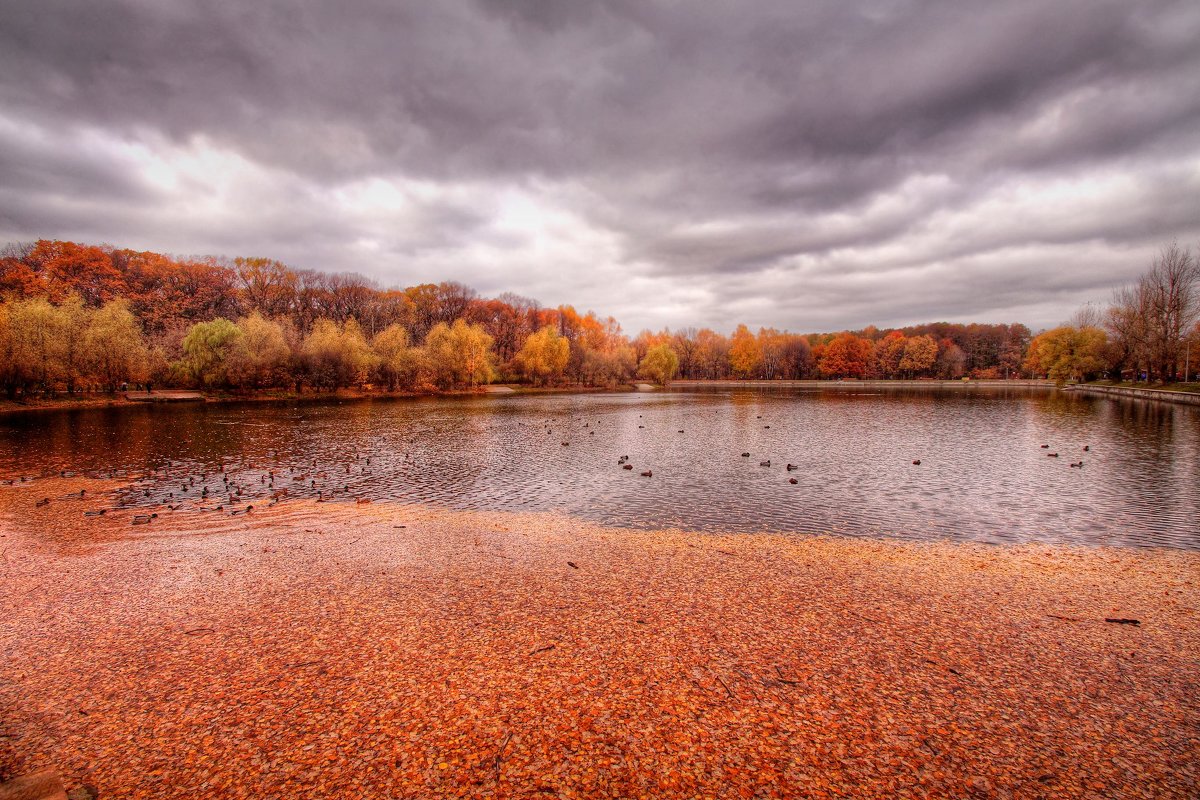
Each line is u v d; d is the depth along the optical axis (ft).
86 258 301.22
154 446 108.58
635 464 91.20
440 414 182.19
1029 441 116.37
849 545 49.44
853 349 552.82
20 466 87.56
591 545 48.98
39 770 19.90
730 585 38.70
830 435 128.26
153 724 22.70
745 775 19.69
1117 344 288.30
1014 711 23.63
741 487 74.18
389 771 19.81
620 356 429.38
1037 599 36.60
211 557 45.19
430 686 25.38
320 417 168.25
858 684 25.68
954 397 283.38
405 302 427.33
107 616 33.47
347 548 47.75
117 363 200.95
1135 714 23.44
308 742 21.45
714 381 572.10
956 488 73.26
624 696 24.54
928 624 32.37
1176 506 63.67
